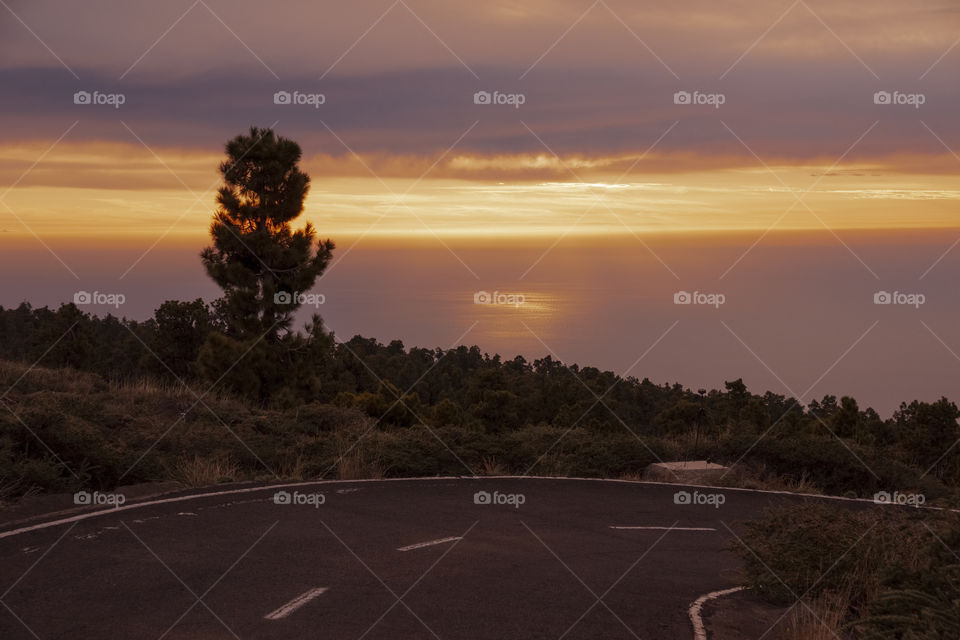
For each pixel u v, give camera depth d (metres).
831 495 18.02
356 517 11.16
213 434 17.08
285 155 30.27
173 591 7.02
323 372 46.19
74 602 6.53
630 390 77.12
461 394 63.28
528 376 70.94
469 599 7.43
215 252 30.58
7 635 5.66
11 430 12.32
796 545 8.96
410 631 6.35
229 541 9.09
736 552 9.31
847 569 8.51
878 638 6.37
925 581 7.01
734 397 45.97
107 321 48.06
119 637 5.79
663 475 18.31
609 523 12.33
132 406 19.86
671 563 9.91
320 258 30.64
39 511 10.11
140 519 9.89
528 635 6.48
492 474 17.08
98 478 12.71
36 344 39.19
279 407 27.36
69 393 19.47
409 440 17.55
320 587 7.46
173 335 33.16
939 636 5.94
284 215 30.56
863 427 37.66
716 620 7.37
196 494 11.95
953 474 25.33
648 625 7.01
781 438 20.95
